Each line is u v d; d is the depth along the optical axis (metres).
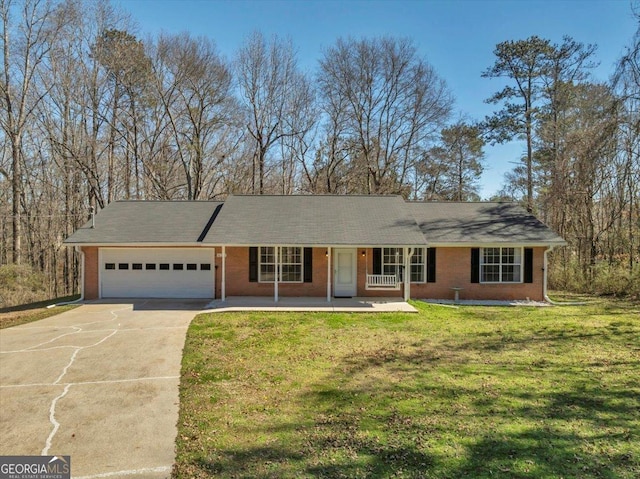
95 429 4.85
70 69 22.70
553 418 4.97
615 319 11.45
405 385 6.21
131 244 14.30
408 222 14.89
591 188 19.39
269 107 28.33
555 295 16.86
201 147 26.83
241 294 14.93
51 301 15.44
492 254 15.20
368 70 27.48
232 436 4.60
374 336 9.44
